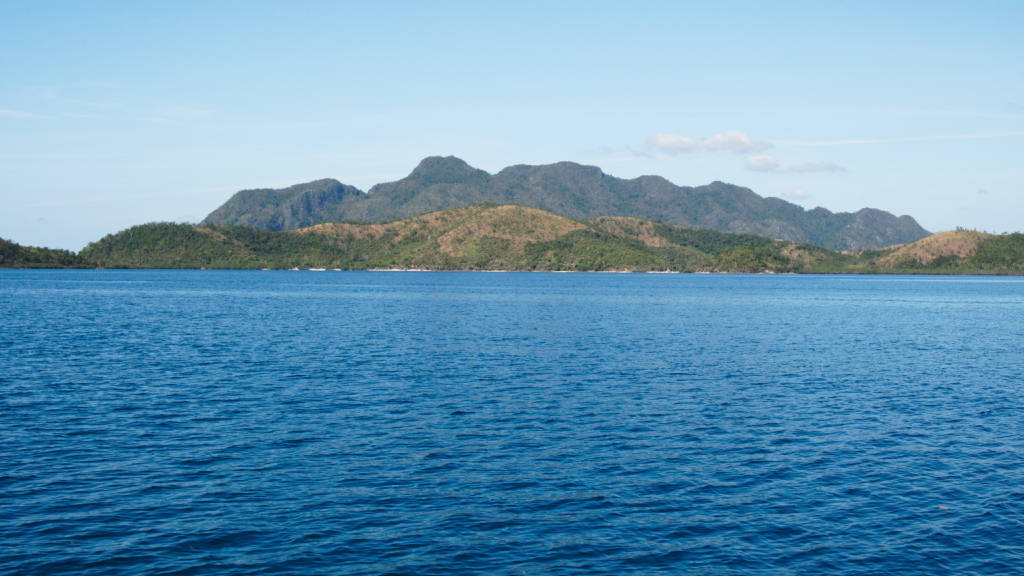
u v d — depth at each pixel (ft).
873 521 72.90
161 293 551.18
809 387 144.77
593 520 72.59
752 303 484.33
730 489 81.71
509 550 65.57
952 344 229.66
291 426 107.96
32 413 114.73
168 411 117.50
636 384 146.30
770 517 73.67
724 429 108.47
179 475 84.43
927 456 94.68
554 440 101.45
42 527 68.90
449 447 97.40
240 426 107.76
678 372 162.50
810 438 103.50
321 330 257.14
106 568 61.05
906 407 125.70
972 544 67.67
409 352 193.88
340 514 73.26
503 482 83.35
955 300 563.89
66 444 96.73
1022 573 62.08
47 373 153.38
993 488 82.33
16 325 259.60
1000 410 123.75
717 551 65.87
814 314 376.27
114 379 147.02
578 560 63.82
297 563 62.54
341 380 148.25
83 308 360.07
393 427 107.96
